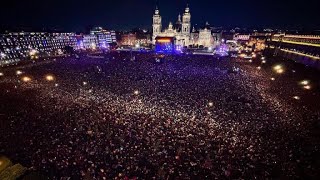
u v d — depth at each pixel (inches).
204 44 7500.0
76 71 2728.8
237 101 1631.4
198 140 978.7
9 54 4183.1
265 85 2144.4
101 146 903.1
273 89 1993.1
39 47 4980.3
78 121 1155.9
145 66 3265.3
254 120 1246.3
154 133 1034.7
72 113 1275.8
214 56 4717.0
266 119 1266.0
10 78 2266.2
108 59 4146.2
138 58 4306.1
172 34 7194.9
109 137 987.3
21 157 803.4
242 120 1241.4
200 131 1075.3
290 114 1357.0
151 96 1706.4
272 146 946.1
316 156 880.9
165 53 5408.5
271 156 868.6
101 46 7268.7
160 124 1147.9
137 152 864.3
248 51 5472.4
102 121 1167.0
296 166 810.8
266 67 3225.9
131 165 775.7
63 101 1519.4
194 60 4020.7
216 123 1185.4
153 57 4320.9
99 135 1003.9
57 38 5575.8
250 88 2026.3
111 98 1631.4
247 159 842.2
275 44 4539.9
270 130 1112.8
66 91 1803.6
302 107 1489.9
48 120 1157.1
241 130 1104.8
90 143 924.0
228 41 6983.3
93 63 3523.6
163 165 782.5
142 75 2559.1
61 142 925.8
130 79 2332.7
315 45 2925.7
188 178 721.0
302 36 3474.4
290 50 3676.2
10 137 955.3
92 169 746.8
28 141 924.6
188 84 2139.5
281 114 1355.8
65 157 812.0
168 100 1604.3
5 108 1327.5
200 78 2447.1
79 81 2191.2
